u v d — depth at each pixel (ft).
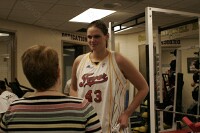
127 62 5.57
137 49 25.30
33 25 21.12
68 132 3.28
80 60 5.94
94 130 3.45
